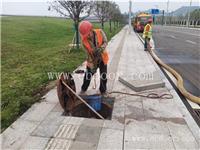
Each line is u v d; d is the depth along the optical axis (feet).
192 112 14.39
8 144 10.45
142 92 17.44
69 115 13.56
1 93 16.83
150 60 30.66
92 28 15.03
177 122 12.68
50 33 71.26
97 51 15.28
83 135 11.25
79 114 13.94
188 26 188.55
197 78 23.03
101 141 10.75
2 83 19.53
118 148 10.24
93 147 10.30
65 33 74.54
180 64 29.81
